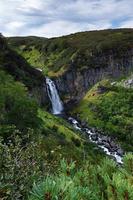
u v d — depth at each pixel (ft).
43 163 33.17
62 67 650.43
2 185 21.17
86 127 499.51
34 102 236.63
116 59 654.53
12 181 25.16
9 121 200.95
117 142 452.35
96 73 641.81
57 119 376.07
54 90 578.25
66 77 623.77
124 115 526.57
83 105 572.10
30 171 28.45
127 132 482.69
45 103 513.45
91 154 294.05
